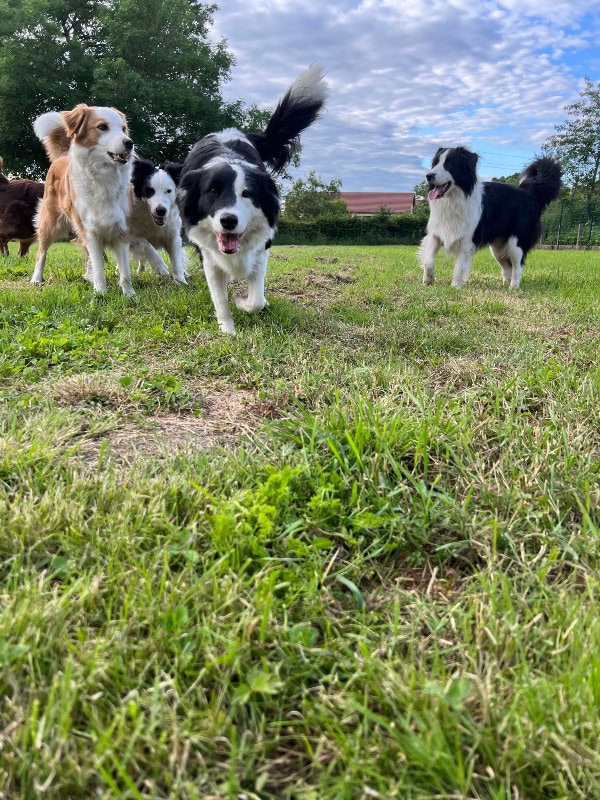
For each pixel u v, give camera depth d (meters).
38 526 0.72
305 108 2.40
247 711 0.52
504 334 1.85
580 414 1.11
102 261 2.30
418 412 1.10
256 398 1.24
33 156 11.24
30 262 3.50
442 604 0.67
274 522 0.77
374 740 0.48
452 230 3.20
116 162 2.14
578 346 1.67
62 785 0.43
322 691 0.53
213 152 1.99
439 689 0.50
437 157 3.22
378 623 0.64
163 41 11.52
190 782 0.44
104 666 0.52
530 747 0.47
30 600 0.58
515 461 0.94
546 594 0.66
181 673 0.54
